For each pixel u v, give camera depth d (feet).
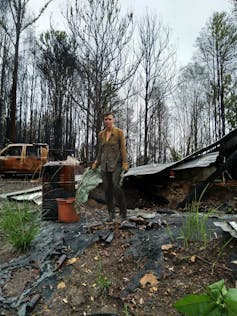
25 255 11.45
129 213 16.67
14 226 12.19
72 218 14.28
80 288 9.23
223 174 22.65
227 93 82.69
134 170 28.19
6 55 75.87
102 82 46.24
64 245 11.66
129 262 10.01
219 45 85.81
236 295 2.35
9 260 11.27
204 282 8.79
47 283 9.64
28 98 103.14
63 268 10.25
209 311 2.35
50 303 8.84
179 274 9.21
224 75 84.38
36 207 15.98
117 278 9.43
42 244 12.00
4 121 79.77
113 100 50.06
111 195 14.49
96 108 45.65
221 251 9.82
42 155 43.39
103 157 14.21
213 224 11.82
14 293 9.36
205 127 98.63
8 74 80.94
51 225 13.92
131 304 8.41
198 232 10.95
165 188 24.22
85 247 11.21
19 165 42.09
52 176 15.15
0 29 66.39
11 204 15.48
